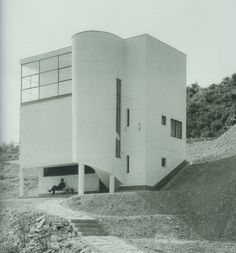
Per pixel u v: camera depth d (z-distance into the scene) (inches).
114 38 1631.4
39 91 1774.1
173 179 1707.7
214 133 3002.0
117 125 1637.6
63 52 1716.3
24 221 1173.1
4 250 1091.9
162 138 1684.3
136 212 1332.4
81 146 1544.0
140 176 1592.0
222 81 3196.4
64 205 1386.6
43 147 1723.7
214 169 1625.2
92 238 1105.4
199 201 1398.9
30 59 1797.5
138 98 1624.0
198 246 1098.7
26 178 2741.1
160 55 1699.1
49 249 1050.1
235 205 1321.4
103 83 1578.5
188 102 3216.0
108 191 1646.2
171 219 1289.4
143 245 1075.3
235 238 1206.9
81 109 1556.3
